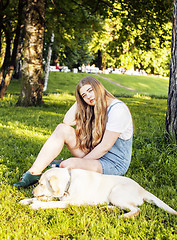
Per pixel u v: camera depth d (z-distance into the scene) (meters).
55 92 22.00
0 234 2.31
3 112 9.73
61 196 2.76
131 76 43.03
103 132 3.25
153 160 4.50
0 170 3.91
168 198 3.18
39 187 2.74
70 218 2.64
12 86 24.69
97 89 3.19
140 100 19.33
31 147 5.17
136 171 4.13
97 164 3.12
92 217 2.62
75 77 35.75
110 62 51.03
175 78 5.21
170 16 13.42
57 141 3.19
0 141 5.54
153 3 13.17
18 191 3.21
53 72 37.31
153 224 2.56
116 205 2.75
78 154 3.40
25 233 2.37
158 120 9.29
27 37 11.62
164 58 47.53
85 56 46.31
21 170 3.97
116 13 13.47
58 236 2.37
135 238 2.35
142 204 2.84
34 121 8.17
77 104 3.38
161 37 14.48
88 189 2.79
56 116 9.34
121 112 3.15
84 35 16.62
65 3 14.01
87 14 14.95
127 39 15.23
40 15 11.54
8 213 2.65
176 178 3.83
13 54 13.81
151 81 41.94
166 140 5.36
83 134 3.35
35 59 11.71
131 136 3.33
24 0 13.72
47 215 2.69
